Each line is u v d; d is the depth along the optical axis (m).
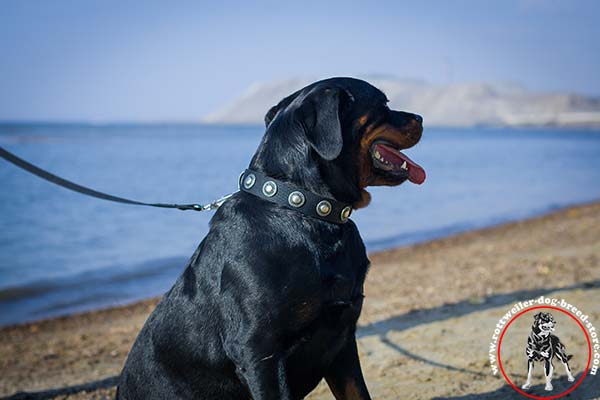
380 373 4.77
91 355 6.56
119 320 8.22
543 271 8.15
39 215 16.22
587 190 24.70
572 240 11.65
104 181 23.34
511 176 30.97
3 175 24.92
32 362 6.48
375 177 3.38
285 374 3.00
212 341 3.12
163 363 3.27
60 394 5.21
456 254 11.30
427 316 6.28
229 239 3.12
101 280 10.27
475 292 7.32
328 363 3.21
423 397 4.23
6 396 5.29
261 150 3.29
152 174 26.38
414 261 11.03
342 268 3.10
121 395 3.47
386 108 3.40
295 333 3.02
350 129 3.25
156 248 12.50
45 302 9.12
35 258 11.63
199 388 3.22
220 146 58.03
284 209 3.10
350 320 3.15
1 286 9.87
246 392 3.24
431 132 162.62
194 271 3.24
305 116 3.15
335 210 3.15
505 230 14.62
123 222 15.42
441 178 29.69
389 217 17.70
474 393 4.21
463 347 5.11
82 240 13.27
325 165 3.16
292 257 2.99
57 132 103.44
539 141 88.94
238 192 3.32
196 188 21.22
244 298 2.99
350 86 3.33
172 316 3.25
